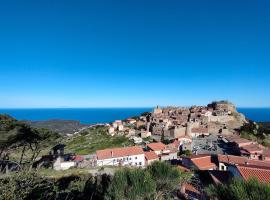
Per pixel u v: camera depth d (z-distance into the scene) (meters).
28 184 11.05
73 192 21.08
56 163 46.69
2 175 12.05
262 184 9.09
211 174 30.73
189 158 58.78
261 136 134.38
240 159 54.97
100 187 19.95
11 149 36.72
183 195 23.86
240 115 178.75
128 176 14.89
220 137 129.50
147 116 193.50
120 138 143.00
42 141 39.94
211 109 189.12
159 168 15.98
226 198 9.27
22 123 37.16
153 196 14.82
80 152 115.81
